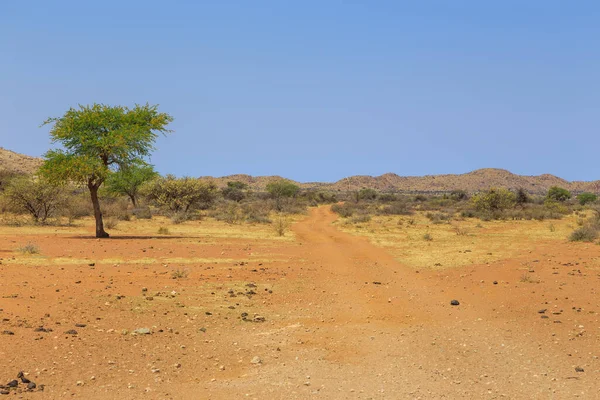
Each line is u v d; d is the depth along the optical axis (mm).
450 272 18422
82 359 8648
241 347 9773
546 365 8859
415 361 9086
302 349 9727
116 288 14336
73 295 13188
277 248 25219
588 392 7641
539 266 18969
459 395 7535
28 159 103938
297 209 65250
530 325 11453
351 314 12523
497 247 25625
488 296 14406
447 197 110375
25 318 10781
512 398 7422
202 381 8008
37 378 7727
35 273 16016
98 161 28156
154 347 9516
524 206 70188
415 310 12953
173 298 13523
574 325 11367
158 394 7410
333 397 7438
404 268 19516
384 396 7488
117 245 24578
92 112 29281
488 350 9719
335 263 20672
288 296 14320
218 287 15109
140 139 29203
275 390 7672
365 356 9359
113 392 7406
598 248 23875
